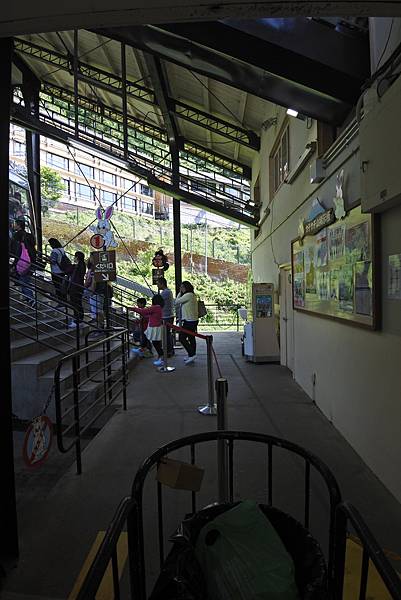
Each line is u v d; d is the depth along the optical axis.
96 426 5.21
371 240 3.35
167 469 1.93
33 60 12.14
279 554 1.49
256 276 13.85
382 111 2.87
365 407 3.65
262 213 11.36
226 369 7.88
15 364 5.38
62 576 2.32
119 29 4.88
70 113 15.27
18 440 4.96
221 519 1.58
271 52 4.16
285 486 3.31
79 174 35.25
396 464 3.05
